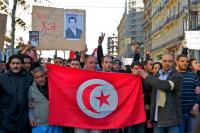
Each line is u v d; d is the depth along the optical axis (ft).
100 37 30.81
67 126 22.79
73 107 22.94
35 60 30.50
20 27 63.05
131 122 23.70
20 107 21.48
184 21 170.09
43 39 35.24
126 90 23.77
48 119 22.20
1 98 21.67
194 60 28.84
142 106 23.85
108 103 23.53
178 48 190.70
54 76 22.74
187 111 25.00
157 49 253.65
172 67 23.49
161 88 22.48
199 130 9.09
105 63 24.91
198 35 47.73
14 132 21.45
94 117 23.25
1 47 32.27
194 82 25.40
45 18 35.32
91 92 23.32
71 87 22.98
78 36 35.91
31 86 22.07
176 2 193.36
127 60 116.16
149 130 24.94
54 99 22.48
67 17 35.73
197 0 153.89
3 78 21.71
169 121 22.77
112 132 24.64
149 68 28.55
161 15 239.71
